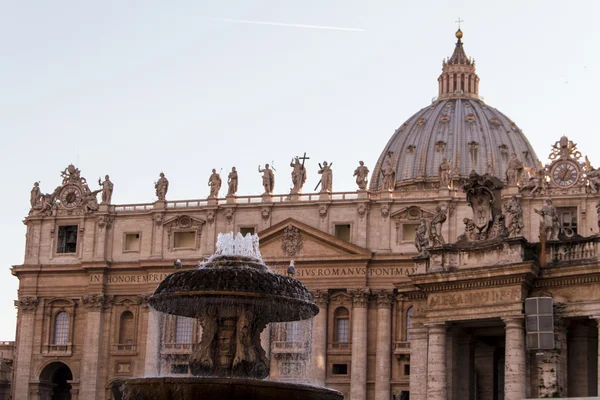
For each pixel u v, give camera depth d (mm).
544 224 45031
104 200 125812
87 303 123938
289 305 37375
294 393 34094
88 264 123875
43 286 126938
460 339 46812
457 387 46062
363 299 114500
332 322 116062
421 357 47281
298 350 74438
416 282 45781
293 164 121375
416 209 115188
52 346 125312
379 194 117000
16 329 128375
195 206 122812
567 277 42938
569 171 108000
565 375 42625
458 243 46469
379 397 112188
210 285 36500
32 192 129500
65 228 128250
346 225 117875
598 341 42125
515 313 42969
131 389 34781
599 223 44406
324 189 118750
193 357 37125
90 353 122625
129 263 122938
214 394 33438
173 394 33688
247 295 36500
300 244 117375
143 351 121438
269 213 119875
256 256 39375
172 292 37000
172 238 122875
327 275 116250
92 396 121500
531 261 42625
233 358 36875
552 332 41156
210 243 120938
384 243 115625
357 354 113375
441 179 115500
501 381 49875
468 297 44625
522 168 111375
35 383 124938
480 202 46406
